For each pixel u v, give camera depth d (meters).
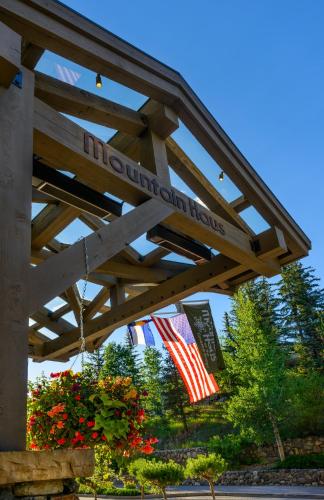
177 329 6.80
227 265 5.21
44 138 3.18
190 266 6.38
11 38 2.88
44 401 2.84
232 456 20.14
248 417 18.61
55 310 6.84
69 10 3.57
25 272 2.62
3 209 2.62
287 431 19.78
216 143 4.84
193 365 6.57
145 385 30.52
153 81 4.22
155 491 11.82
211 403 29.30
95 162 3.50
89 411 2.75
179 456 22.14
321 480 16.17
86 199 3.97
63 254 2.95
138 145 4.81
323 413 19.22
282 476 17.34
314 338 27.55
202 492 16.66
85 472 2.28
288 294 30.44
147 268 6.18
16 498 2.06
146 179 3.98
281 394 18.56
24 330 2.47
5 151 2.76
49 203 5.29
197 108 4.70
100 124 4.26
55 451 2.20
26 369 2.40
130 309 5.93
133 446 2.87
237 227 5.14
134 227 3.63
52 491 2.21
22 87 3.06
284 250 5.08
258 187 5.25
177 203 4.20
